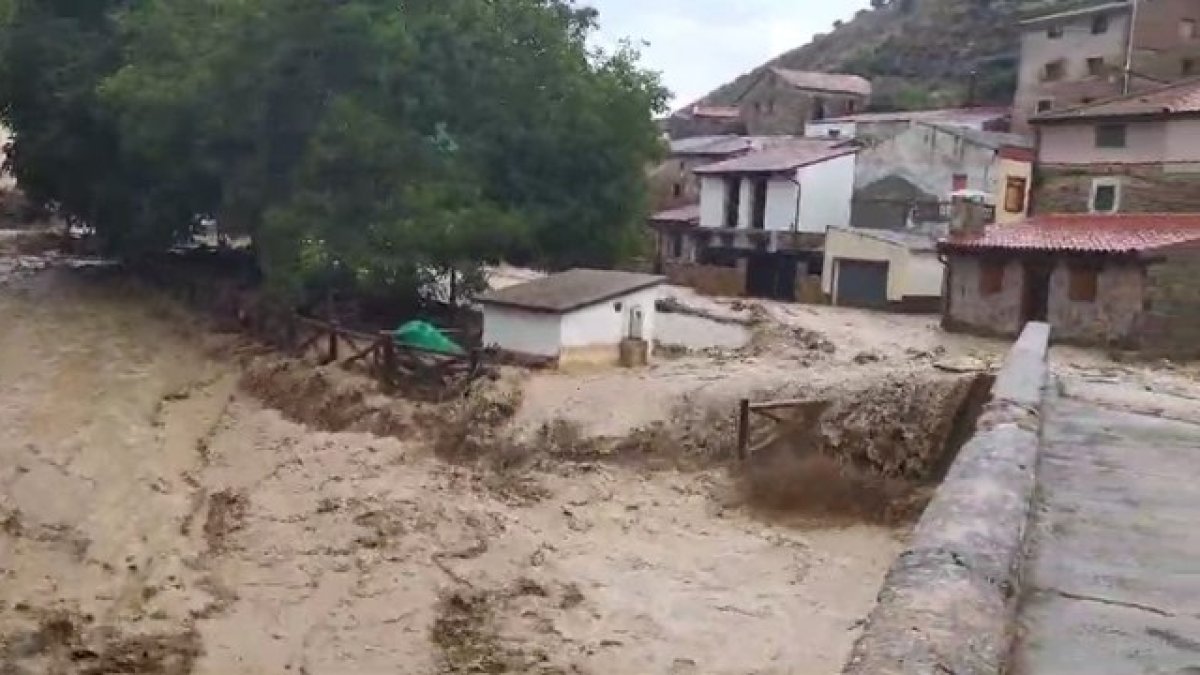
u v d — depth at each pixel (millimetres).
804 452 26547
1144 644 5637
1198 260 35188
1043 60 65312
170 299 45000
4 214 70250
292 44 36250
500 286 48094
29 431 29125
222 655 18531
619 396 29453
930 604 5043
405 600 20391
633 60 42031
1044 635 5715
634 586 21094
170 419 31109
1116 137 40719
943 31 99562
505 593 20641
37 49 43375
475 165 37656
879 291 51156
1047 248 37656
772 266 57938
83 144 44000
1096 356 34531
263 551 22609
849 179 57812
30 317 41281
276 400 32094
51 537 23078
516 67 38906
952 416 25828
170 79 38188
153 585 21016
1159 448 11680
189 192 43312
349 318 37531
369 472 26547
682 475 26656
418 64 36562
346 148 35281
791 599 20625
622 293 33844
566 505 24984
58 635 18938
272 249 36469
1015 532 6551
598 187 40281
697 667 17984
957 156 54844
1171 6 60250
